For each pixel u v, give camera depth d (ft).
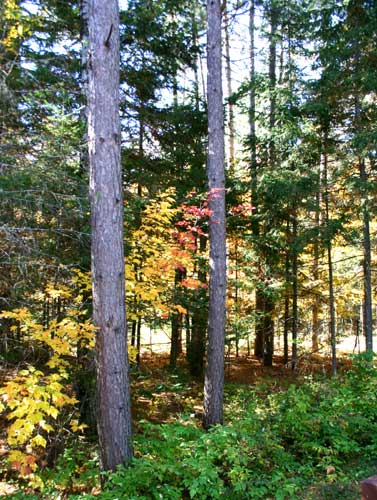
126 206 22.75
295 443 18.10
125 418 15.34
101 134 14.99
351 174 33.47
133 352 20.08
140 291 19.58
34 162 17.49
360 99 31.30
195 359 37.40
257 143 37.68
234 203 35.19
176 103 32.58
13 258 16.90
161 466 13.89
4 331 18.19
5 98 16.11
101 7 14.89
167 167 30.09
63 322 16.60
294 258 38.45
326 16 30.22
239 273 43.04
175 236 23.62
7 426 20.92
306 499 14.23
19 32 15.60
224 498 14.14
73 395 20.59
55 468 18.35
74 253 20.08
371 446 17.62
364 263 33.99
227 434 16.52
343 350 54.03
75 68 21.84
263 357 44.32
